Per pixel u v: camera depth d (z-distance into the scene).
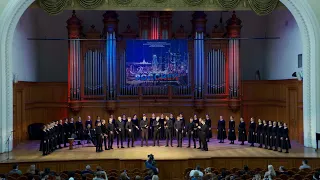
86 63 26.64
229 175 14.57
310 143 22.92
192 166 20.20
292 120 25.36
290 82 25.36
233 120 24.69
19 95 24.92
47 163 19.72
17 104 24.52
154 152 21.84
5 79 22.02
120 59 26.84
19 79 25.06
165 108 26.91
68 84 26.42
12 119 22.62
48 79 28.78
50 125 22.20
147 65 25.81
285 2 22.86
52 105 27.12
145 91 26.88
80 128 23.95
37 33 28.30
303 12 22.52
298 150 21.98
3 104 21.83
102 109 26.67
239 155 20.77
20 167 19.45
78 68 26.34
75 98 26.27
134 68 25.81
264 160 20.30
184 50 25.81
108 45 26.45
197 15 26.70
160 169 19.98
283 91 26.25
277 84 26.94
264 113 27.61
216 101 26.98
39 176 14.80
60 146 23.17
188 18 28.78
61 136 23.22
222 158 20.47
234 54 26.69
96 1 23.22
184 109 26.94
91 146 23.94
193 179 14.45
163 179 19.94
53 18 28.55
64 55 28.81
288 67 26.14
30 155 21.06
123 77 26.80
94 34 26.62
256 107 27.70
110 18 26.47
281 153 21.16
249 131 23.67
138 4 23.41
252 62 29.19
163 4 23.44
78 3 23.25
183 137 25.84
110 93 26.45
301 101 24.28
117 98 26.73
